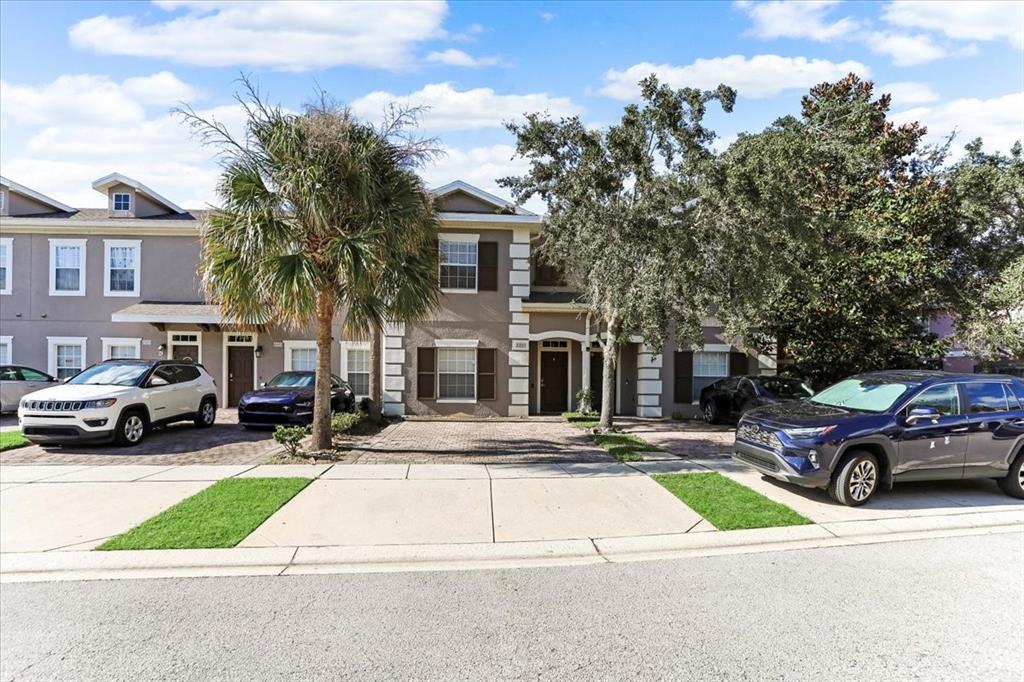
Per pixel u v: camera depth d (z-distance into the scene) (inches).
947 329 772.6
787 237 411.2
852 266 546.3
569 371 760.3
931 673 141.1
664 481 337.1
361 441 486.0
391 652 150.4
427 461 394.9
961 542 245.4
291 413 520.1
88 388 443.5
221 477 339.6
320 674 139.4
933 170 586.9
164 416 484.7
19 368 650.8
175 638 157.6
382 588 193.8
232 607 177.9
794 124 448.5
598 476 350.3
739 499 301.0
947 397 315.9
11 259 717.3
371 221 389.1
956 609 178.2
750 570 211.9
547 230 590.6
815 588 194.7
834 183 562.6
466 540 240.5
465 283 728.3
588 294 560.7
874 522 270.1
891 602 183.3
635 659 147.3
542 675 139.5
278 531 246.5
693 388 739.4
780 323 602.9
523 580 201.9
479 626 165.8
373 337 608.4
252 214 364.8
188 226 723.4
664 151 457.1
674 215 434.6
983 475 311.3
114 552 221.3
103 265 725.3
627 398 764.0
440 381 722.8
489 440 503.8
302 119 386.3
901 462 299.7
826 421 299.6
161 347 723.4
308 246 401.1
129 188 738.8
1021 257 476.1
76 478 335.6
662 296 434.6
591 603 182.2
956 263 553.0
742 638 158.9
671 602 183.2
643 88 446.0
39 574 203.8
